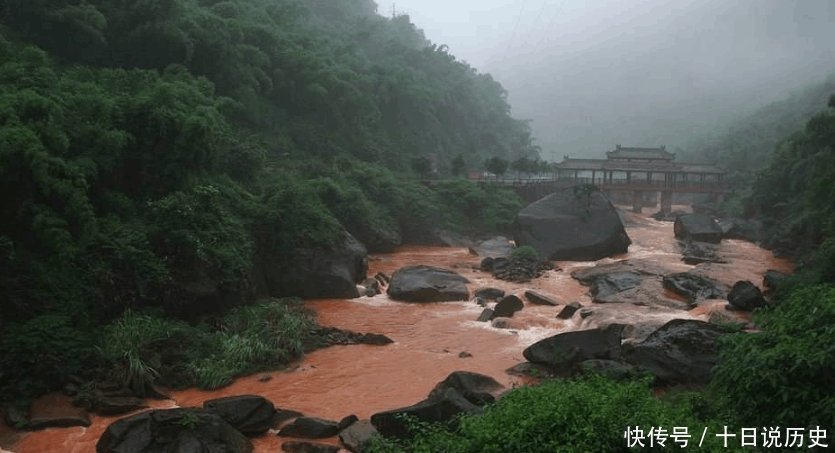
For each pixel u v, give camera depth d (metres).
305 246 23.78
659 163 65.69
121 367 14.05
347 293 23.53
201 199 20.33
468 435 7.62
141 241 17.53
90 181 17.91
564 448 6.85
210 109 23.05
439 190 43.56
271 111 42.47
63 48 28.55
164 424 10.87
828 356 7.48
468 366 16.19
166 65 32.03
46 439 11.78
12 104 16.14
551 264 29.88
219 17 36.47
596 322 19.33
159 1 31.00
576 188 34.25
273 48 43.62
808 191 34.34
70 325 14.62
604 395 7.93
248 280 20.80
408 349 17.64
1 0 26.70
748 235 40.28
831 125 34.81
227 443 10.95
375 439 9.75
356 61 57.50
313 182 32.62
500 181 50.22
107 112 19.08
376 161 48.12
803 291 9.32
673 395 11.91
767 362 7.85
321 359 16.69
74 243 16.02
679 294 23.22
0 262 14.30
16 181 15.18
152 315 16.77
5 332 13.55
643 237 40.47
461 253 35.75
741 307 20.61
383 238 34.97
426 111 63.22
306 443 11.34
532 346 16.02
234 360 15.47
